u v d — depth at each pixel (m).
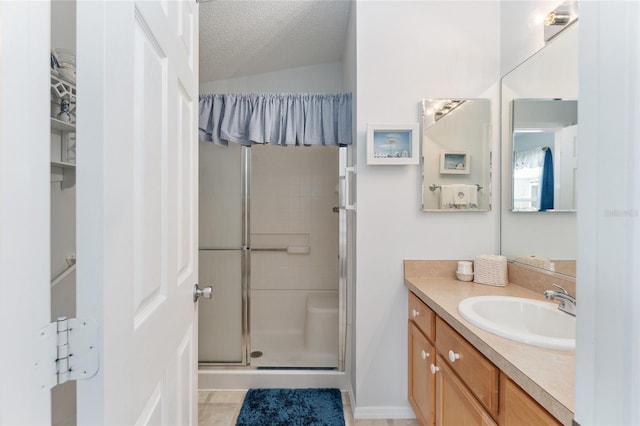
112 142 0.47
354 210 1.88
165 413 0.74
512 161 1.62
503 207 1.69
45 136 0.40
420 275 1.71
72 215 0.79
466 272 1.64
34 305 0.38
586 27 0.37
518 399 0.78
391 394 1.73
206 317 2.19
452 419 1.15
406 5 1.72
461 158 1.72
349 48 2.04
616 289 0.34
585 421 0.37
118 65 0.49
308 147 2.65
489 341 0.91
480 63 1.72
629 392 0.33
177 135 0.83
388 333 1.72
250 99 1.96
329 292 2.65
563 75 1.30
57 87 0.76
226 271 2.21
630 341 0.33
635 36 0.32
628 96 0.33
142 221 0.60
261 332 2.56
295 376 2.02
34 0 0.38
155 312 0.67
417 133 1.68
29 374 0.37
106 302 0.46
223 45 2.20
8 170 0.35
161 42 0.70
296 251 2.65
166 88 0.74
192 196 1.00
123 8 0.51
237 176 2.23
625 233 0.33
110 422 0.47
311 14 1.99
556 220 1.33
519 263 1.56
